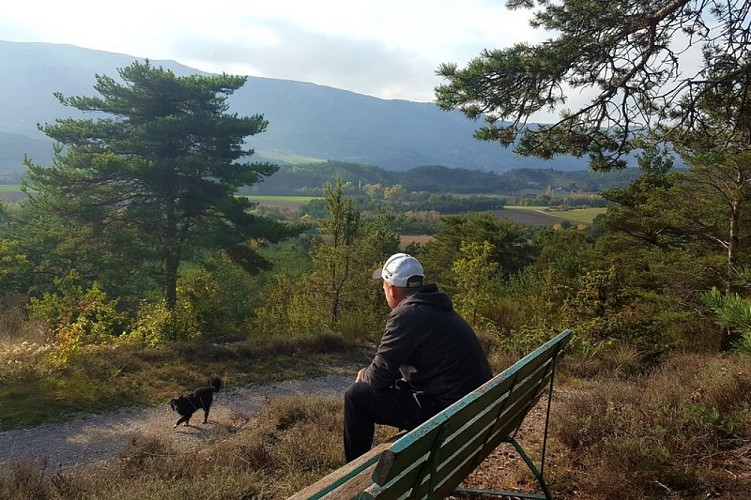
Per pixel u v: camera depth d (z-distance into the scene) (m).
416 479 1.84
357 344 14.41
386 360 2.84
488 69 6.61
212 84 27.67
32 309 17.11
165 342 14.16
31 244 30.12
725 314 2.99
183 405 8.53
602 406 4.89
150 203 27.20
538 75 6.52
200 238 26.53
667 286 13.23
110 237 25.80
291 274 35.19
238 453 5.12
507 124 7.22
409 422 2.86
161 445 6.02
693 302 12.17
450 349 2.81
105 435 8.25
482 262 14.63
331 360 13.03
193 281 19.45
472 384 2.82
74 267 29.50
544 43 6.85
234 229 27.94
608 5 6.62
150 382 10.77
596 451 3.99
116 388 10.26
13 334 15.25
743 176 11.27
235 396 10.36
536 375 2.98
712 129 7.05
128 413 9.26
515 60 6.56
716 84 6.48
